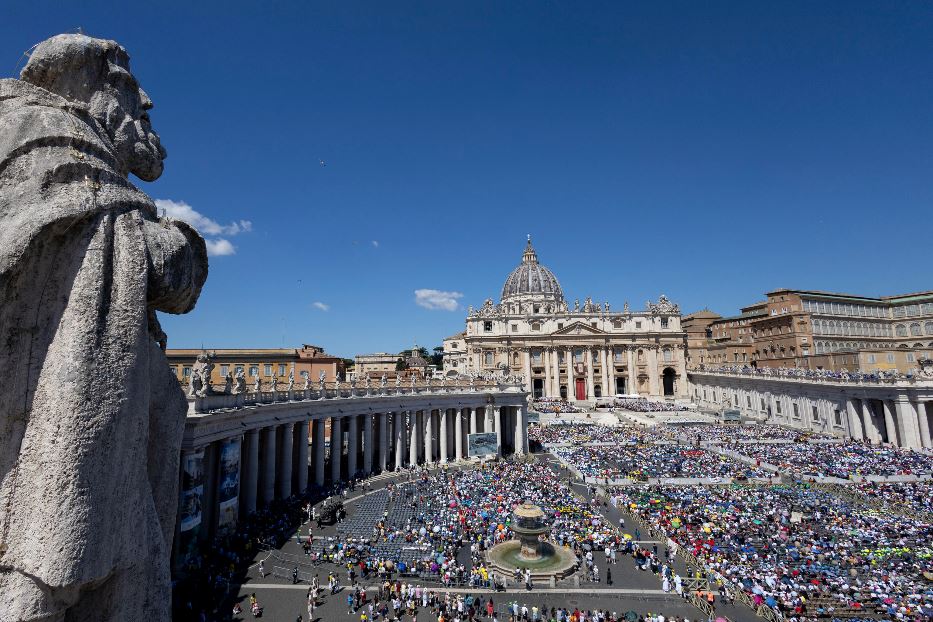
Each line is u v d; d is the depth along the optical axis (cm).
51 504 701
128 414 788
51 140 798
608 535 3875
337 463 5316
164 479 952
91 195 787
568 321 14625
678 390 13950
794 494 4825
